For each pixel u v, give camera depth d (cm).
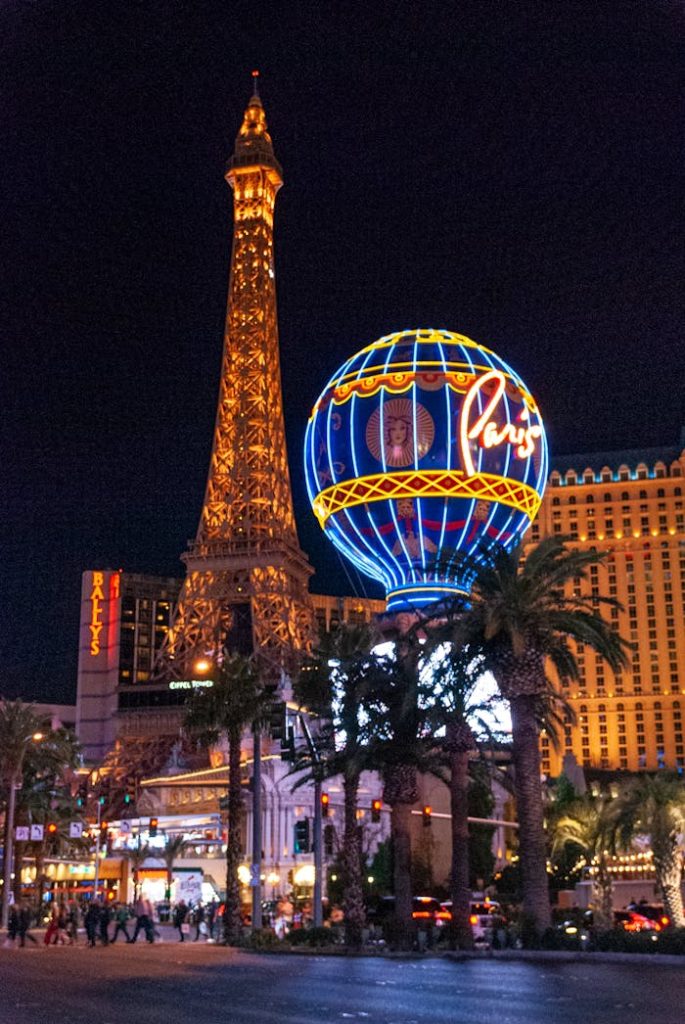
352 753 6762
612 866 10769
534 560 5641
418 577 13850
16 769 9762
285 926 7494
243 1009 2723
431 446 13625
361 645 7044
